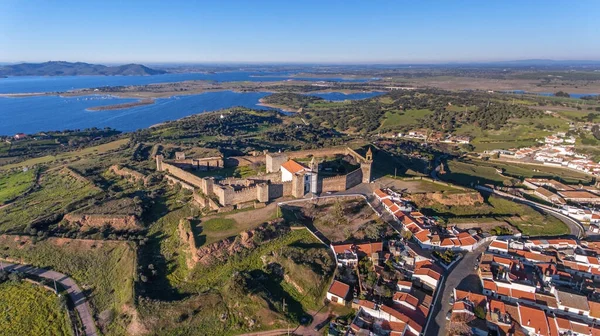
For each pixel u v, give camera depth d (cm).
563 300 6994
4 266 8956
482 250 9088
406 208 10375
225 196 10069
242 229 8969
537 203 12244
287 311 6794
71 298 7794
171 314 6819
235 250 8325
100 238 9456
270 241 8725
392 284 7444
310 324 6588
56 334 6900
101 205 10975
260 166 14212
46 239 9581
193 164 14038
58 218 10650
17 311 7469
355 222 9794
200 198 10681
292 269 7669
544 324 6450
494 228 9938
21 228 10244
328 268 7769
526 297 7200
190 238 8662
